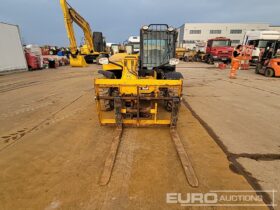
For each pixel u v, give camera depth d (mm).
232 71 11344
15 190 2293
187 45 50750
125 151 3141
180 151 3035
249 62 16859
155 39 6078
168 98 3656
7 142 3486
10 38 13172
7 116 4844
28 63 15070
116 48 17219
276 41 11703
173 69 6246
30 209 2023
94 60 21031
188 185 2379
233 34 52031
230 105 5734
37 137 3666
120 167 2715
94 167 2719
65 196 2191
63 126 4160
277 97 6746
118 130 3781
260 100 6336
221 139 3568
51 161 2877
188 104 5789
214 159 2932
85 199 2148
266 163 2846
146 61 6176
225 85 8969
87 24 19141
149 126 4043
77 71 14531
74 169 2676
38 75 12352
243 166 2762
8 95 7066
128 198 2164
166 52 6184
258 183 2422
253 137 3672
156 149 3203
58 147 3285
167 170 2658
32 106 5652
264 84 9297
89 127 4086
